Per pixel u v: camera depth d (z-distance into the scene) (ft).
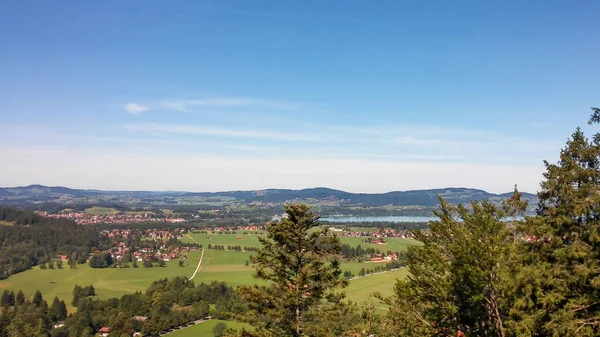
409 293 75.51
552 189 66.23
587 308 61.52
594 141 64.64
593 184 61.93
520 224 70.38
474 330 71.46
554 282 61.87
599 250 60.64
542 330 61.77
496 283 63.00
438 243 76.69
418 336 73.00
